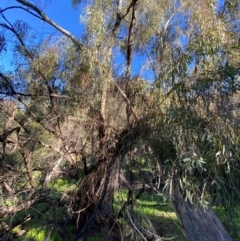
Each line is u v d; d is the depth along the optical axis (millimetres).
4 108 5895
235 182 3373
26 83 5930
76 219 6258
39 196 5844
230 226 4723
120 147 5434
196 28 4633
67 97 5785
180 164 3396
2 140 5828
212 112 3402
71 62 5703
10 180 5762
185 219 4574
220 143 3207
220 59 3832
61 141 5953
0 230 6039
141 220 5520
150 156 4402
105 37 5496
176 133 3580
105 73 5355
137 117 5098
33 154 6090
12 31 5602
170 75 4016
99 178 5812
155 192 5090
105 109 5773
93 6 5617
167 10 6559
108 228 6078
